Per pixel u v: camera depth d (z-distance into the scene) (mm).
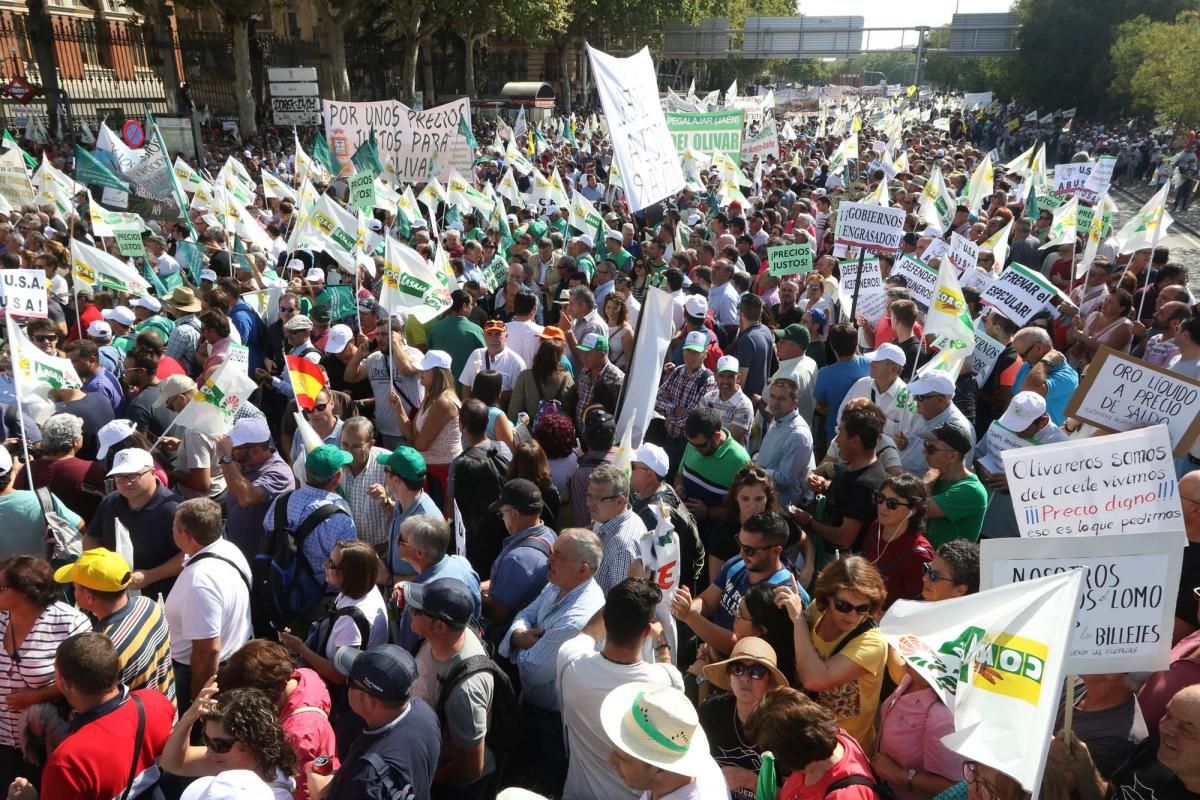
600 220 13750
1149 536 3254
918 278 9344
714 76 101625
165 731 3762
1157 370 4965
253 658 3734
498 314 11375
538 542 4891
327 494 5160
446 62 63469
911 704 3621
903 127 51969
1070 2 65250
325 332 9102
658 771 3115
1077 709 3744
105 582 3951
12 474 5238
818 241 16562
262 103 43125
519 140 34344
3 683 4145
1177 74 40625
